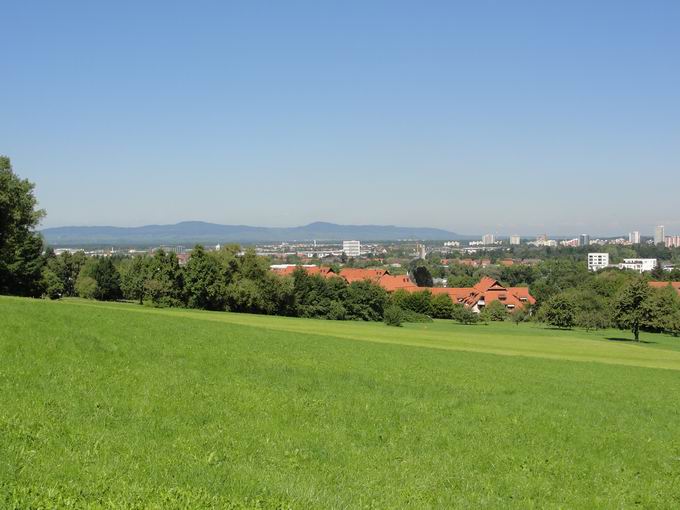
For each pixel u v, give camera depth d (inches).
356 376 1254.3
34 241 3890.3
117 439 653.9
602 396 1331.2
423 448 792.9
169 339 1359.5
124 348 1182.3
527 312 5959.6
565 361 2049.7
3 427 627.5
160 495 495.8
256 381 1081.4
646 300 3909.9
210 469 598.5
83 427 676.7
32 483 488.7
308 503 542.6
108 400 807.1
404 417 936.3
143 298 5196.9
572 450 845.8
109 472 543.2
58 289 4825.3
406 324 4650.6
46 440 608.7
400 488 637.3
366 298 5378.9
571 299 4891.7
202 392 930.7
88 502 462.6
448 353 1930.4
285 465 660.1
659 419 1128.2
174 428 733.9
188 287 4522.6
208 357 1233.4
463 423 933.8
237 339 1569.9
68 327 1259.8
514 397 1197.7
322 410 920.3
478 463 756.0
